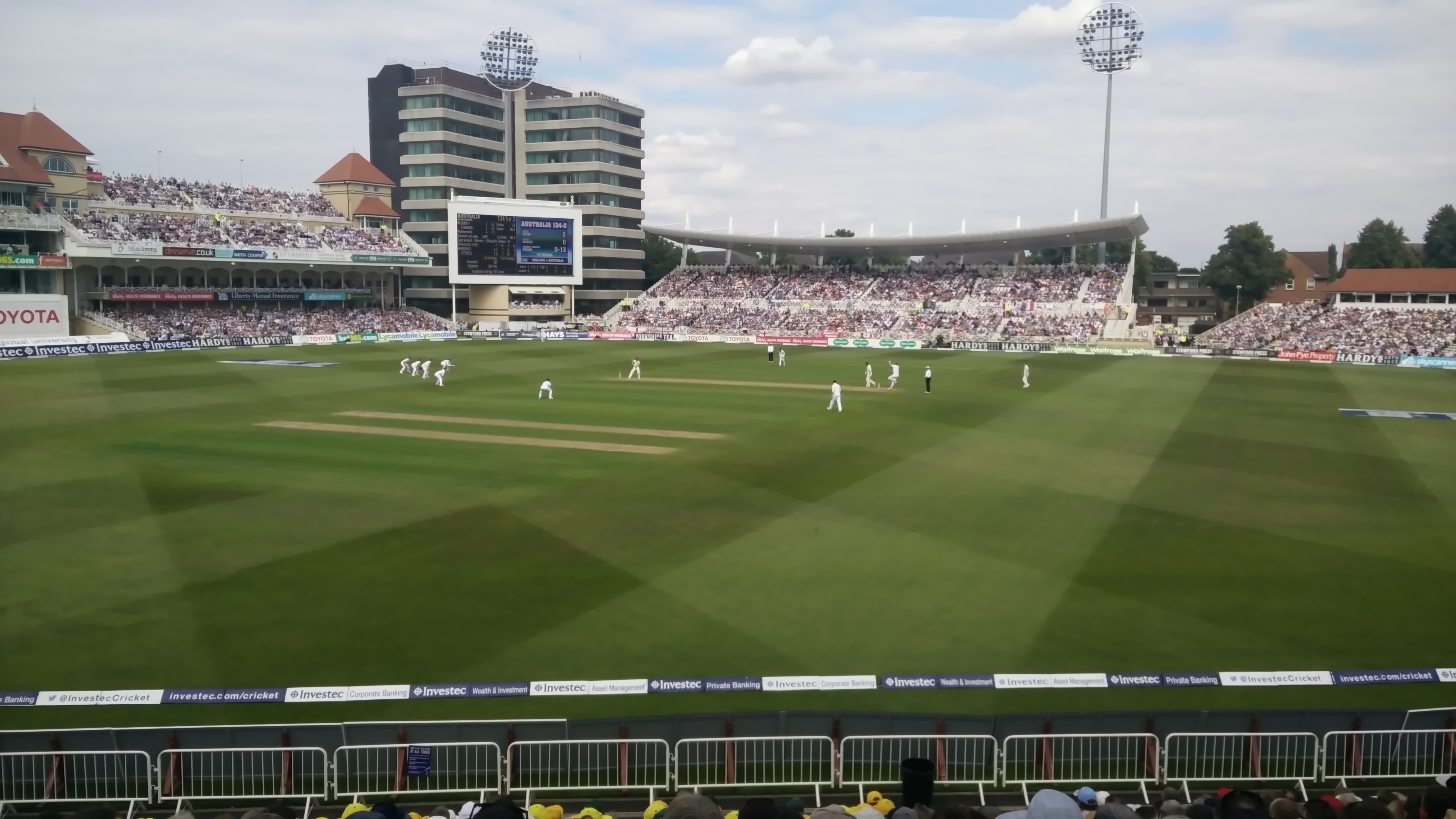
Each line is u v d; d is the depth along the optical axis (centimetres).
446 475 2905
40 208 7794
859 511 2488
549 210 10425
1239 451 3394
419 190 11662
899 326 9769
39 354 6788
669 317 10794
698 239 11156
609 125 12400
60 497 2597
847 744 1209
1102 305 9444
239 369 6138
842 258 12850
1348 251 13412
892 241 10181
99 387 5100
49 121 8106
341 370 6094
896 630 1678
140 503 2534
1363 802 869
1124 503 2594
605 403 4588
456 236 9944
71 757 1159
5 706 1371
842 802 1165
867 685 1445
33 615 1725
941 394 5066
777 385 5462
